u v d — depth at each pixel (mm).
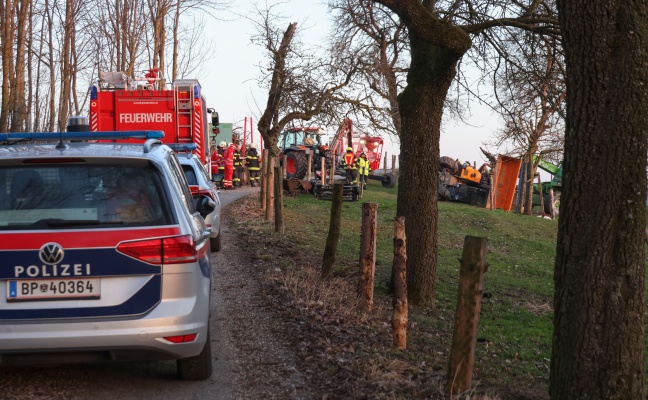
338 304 9203
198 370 5941
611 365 4648
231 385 5938
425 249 10781
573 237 4707
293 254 13625
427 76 10398
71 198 5184
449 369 5539
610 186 4559
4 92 19703
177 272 5188
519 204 33594
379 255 15953
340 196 10828
